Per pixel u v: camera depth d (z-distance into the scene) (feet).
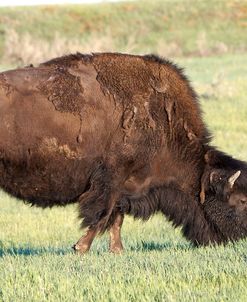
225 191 122.83
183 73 125.80
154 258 105.81
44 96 116.88
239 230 124.77
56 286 90.58
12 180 118.42
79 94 117.70
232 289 87.25
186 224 126.62
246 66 528.22
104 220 119.75
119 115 118.73
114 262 103.91
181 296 84.84
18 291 89.04
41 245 143.13
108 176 119.14
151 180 122.83
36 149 116.67
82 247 118.83
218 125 301.02
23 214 182.60
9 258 111.65
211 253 110.93
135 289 87.86
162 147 121.80
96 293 86.69
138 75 120.47
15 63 479.82
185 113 123.44
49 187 119.44
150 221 175.22
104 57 120.37
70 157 117.91
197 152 124.47
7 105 115.75
